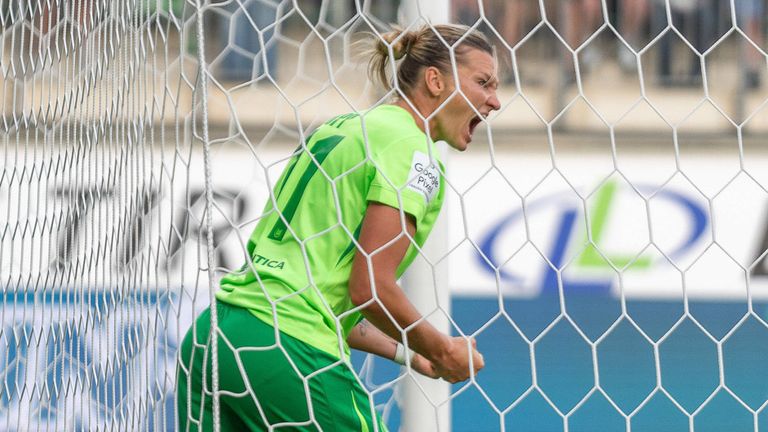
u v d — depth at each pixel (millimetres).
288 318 7980
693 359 20484
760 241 21812
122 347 8805
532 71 26203
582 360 20391
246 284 8211
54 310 11055
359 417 8062
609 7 26906
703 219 22141
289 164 8688
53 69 12289
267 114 24797
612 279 21422
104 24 9344
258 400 7922
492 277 21375
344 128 8438
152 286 9211
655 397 20000
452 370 8297
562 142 23953
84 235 9594
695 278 21531
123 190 8977
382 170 8016
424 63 8570
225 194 20094
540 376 20250
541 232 21891
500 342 20672
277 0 25266
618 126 25453
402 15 11188
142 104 8953
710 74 26531
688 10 26906
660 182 22812
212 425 8234
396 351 9633
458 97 8539
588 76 26500
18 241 12492
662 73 26719
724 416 19906
